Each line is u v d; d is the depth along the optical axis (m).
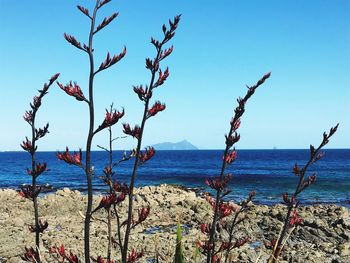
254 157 187.62
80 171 91.38
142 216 3.55
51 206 23.06
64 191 29.11
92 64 3.19
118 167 102.81
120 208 19.86
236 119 3.94
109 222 3.77
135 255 3.55
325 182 54.00
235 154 4.06
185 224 18.03
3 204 23.91
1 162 155.62
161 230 16.34
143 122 3.45
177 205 22.50
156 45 3.47
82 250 12.42
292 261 12.28
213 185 4.12
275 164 119.00
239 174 72.62
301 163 124.06
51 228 16.97
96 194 29.02
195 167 104.75
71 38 3.19
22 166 117.00
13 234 15.23
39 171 4.46
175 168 99.62
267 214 19.28
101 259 3.43
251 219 17.70
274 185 50.19
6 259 11.80
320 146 4.24
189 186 49.44
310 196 38.53
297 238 15.41
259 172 79.81
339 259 12.62
